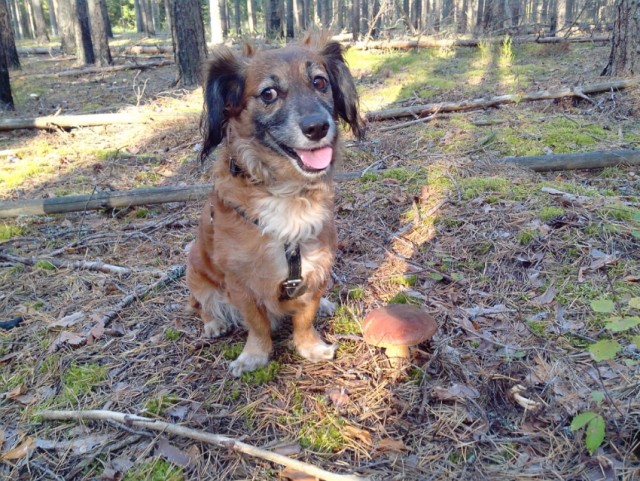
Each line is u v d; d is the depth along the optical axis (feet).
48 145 26.27
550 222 14.23
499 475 7.79
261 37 75.51
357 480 7.66
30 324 12.38
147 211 18.51
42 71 55.06
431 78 34.22
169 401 9.75
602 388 8.87
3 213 17.99
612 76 27.86
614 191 16.42
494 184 16.65
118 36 125.29
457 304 11.91
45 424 9.43
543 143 20.43
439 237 14.60
